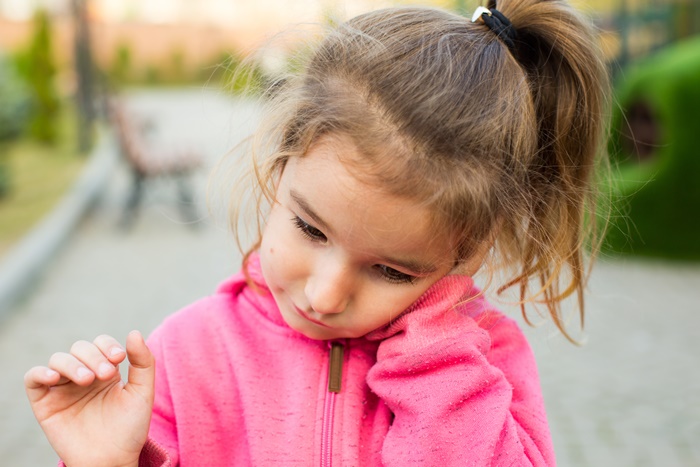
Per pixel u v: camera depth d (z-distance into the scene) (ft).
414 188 2.03
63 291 9.71
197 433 2.39
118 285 10.00
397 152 2.04
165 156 14.06
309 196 2.07
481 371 2.30
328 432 2.35
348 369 2.42
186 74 55.36
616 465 5.57
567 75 2.40
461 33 2.22
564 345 7.62
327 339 2.32
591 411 6.36
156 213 14.55
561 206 2.43
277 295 2.24
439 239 2.10
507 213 2.20
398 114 2.06
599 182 2.57
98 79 29.17
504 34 2.29
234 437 2.40
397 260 2.09
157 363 2.47
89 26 23.13
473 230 2.13
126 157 13.78
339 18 2.40
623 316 8.40
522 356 2.53
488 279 2.30
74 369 2.12
